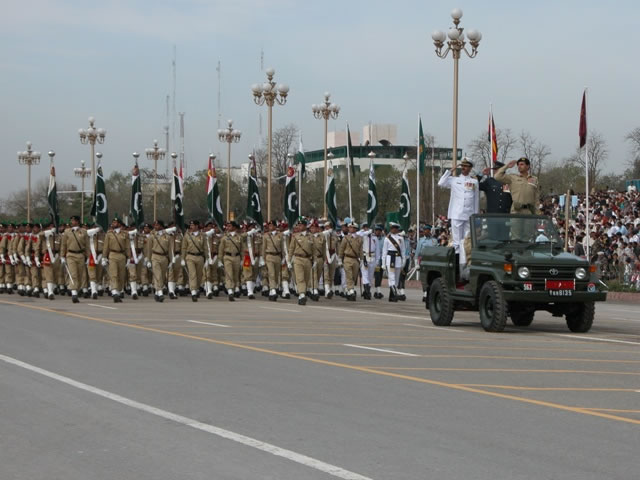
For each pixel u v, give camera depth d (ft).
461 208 77.41
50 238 111.04
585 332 71.56
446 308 75.15
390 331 71.15
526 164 77.66
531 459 29.37
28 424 34.88
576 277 68.03
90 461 29.32
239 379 45.55
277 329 71.72
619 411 37.73
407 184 129.29
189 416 36.24
